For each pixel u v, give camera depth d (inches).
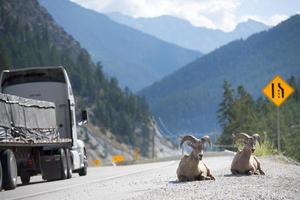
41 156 1739.7
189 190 1079.6
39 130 1688.0
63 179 1780.3
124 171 2112.5
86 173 2080.5
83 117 2055.9
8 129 1445.6
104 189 1261.1
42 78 1943.9
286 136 5743.1
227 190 1048.8
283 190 1036.5
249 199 912.9
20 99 1553.9
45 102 1768.0
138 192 1128.8
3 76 1923.0
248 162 1425.9
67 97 1937.7
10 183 1391.5
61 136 1942.7
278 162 2165.4
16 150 1531.7
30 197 1181.1
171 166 2299.5
